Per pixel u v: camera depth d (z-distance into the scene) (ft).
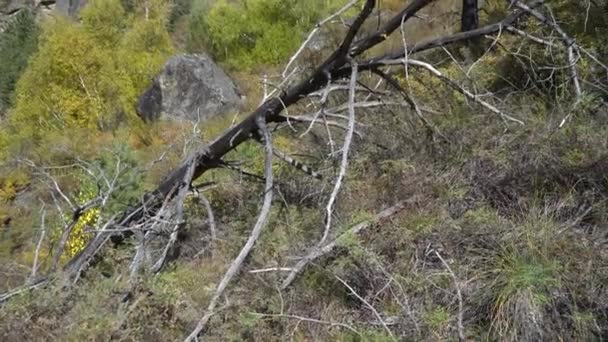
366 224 14.57
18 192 49.21
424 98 20.35
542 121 16.69
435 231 14.10
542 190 15.21
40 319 11.68
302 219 17.10
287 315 12.18
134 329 11.55
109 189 20.84
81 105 60.03
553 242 12.94
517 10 17.15
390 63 16.96
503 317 12.01
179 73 56.34
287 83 20.84
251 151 22.52
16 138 58.34
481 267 13.14
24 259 29.78
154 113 56.44
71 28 64.13
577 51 16.42
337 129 22.20
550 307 12.16
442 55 28.94
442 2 45.32
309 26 61.52
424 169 16.26
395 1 48.57
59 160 50.67
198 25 70.23
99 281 12.98
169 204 19.52
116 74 61.31
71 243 28.43
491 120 17.74
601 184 14.84
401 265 13.55
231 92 56.59
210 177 25.00
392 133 18.86
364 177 17.51
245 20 63.00
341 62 17.33
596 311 12.19
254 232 13.89
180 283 13.14
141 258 15.90
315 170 19.93
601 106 17.58
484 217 13.88
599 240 13.15
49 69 61.26
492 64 22.16
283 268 13.37
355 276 13.83
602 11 21.66
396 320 12.48
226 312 12.41
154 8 85.87
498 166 15.75
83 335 11.19
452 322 12.32
